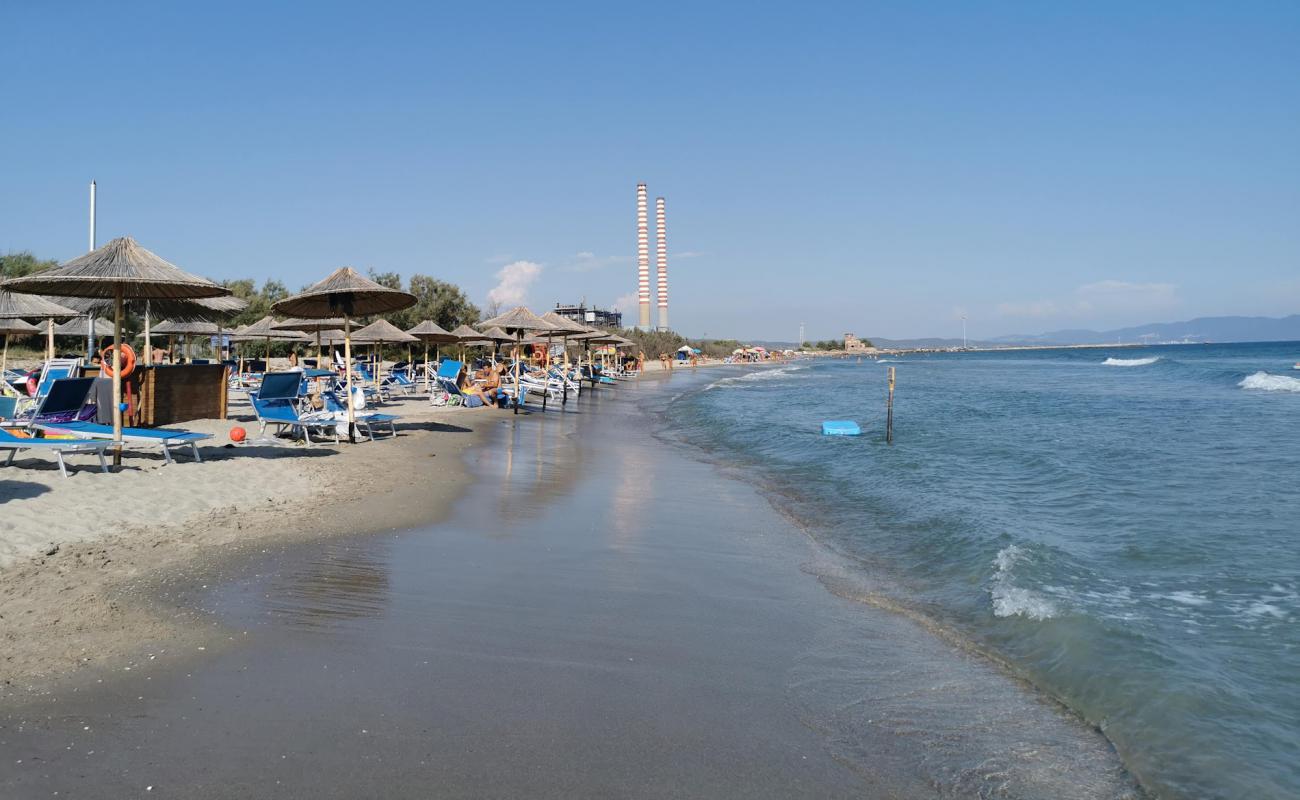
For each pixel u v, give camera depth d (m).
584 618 5.36
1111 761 3.67
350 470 10.59
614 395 34.12
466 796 3.11
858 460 14.07
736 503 9.92
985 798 3.31
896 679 4.55
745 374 68.50
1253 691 4.43
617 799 3.14
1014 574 6.60
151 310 12.63
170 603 5.20
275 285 43.59
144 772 3.20
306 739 3.52
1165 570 6.96
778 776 3.40
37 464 9.27
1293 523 8.84
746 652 4.89
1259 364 66.38
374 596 5.59
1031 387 41.47
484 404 23.64
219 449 11.62
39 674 4.06
